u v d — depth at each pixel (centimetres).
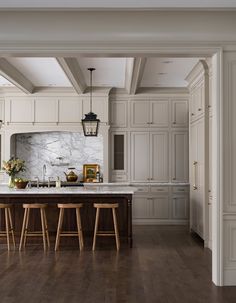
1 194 687
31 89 907
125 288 455
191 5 454
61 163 983
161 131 947
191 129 844
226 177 476
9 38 473
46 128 930
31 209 711
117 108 948
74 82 786
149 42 474
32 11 472
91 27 475
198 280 489
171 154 945
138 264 566
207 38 474
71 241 710
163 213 940
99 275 508
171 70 772
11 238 711
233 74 477
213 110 488
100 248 680
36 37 474
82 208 708
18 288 454
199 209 754
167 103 947
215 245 475
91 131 749
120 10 470
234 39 473
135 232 847
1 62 668
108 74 802
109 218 708
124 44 475
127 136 947
